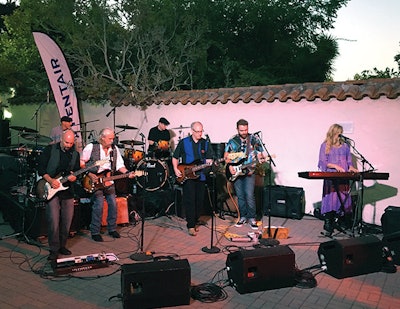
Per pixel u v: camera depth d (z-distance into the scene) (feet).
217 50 49.62
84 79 31.53
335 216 20.56
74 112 29.86
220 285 13.78
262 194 24.30
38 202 18.37
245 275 12.92
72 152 15.89
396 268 15.56
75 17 33.78
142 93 29.63
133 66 34.01
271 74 49.57
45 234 18.44
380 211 21.48
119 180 22.58
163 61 33.22
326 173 18.03
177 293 12.03
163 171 24.11
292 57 51.26
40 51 27.84
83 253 16.85
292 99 23.40
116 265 15.43
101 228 20.43
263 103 24.58
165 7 38.93
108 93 31.32
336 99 22.38
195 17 43.80
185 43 38.22
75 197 19.38
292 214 22.91
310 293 13.23
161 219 22.80
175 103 27.96
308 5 51.62
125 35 32.89
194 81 42.47
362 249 14.64
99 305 12.13
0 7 47.14
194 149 19.47
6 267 15.10
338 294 13.20
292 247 17.99
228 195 23.47
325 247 14.97
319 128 23.00
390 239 16.08
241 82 46.03
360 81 22.63
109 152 18.47
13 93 41.39
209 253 17.03
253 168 20.53
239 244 18.29
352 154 22.09
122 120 31.22
